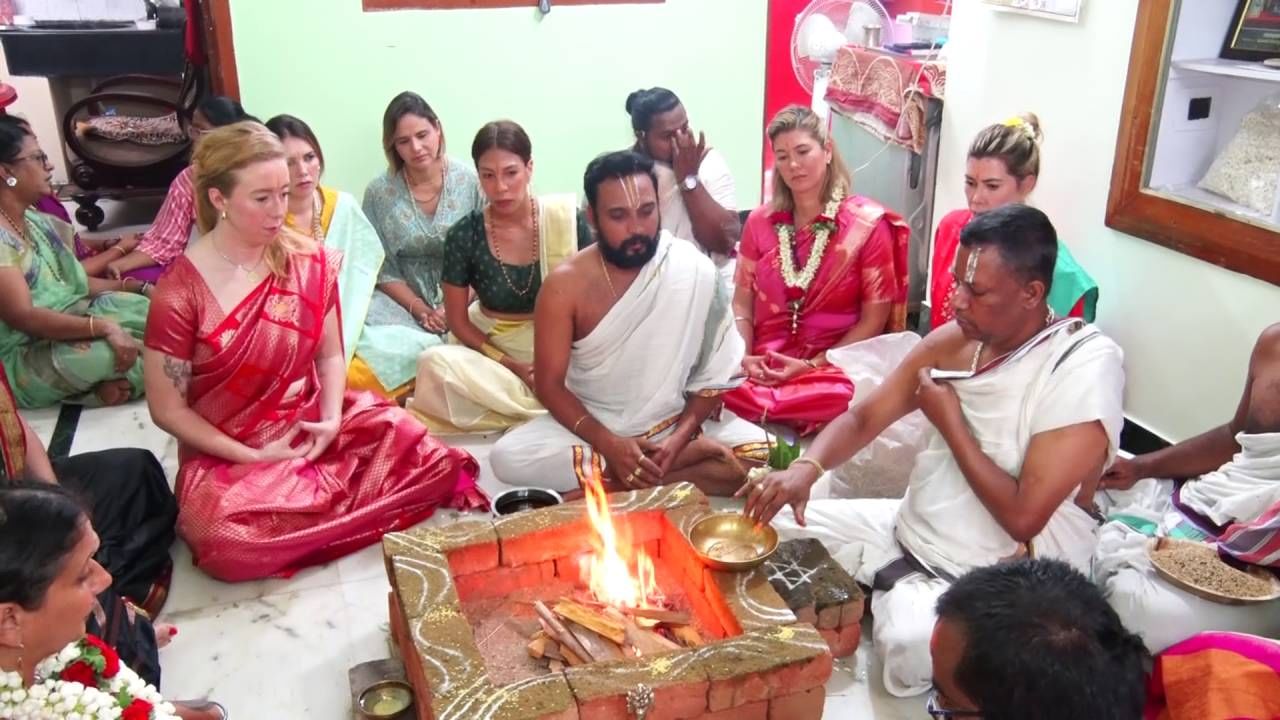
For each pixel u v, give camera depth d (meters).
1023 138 3.11
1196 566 2.29
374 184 4.16
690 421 2.98
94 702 1.61
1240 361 3.03
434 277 4.20
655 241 2.80
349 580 2.77
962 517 2.42
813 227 3.54
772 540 2.28
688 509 2.40
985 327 2.27
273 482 2.78
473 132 4.77
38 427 3.62
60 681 1.63
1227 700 1.49
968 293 2.25
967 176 3.22
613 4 4.71
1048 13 3.53
